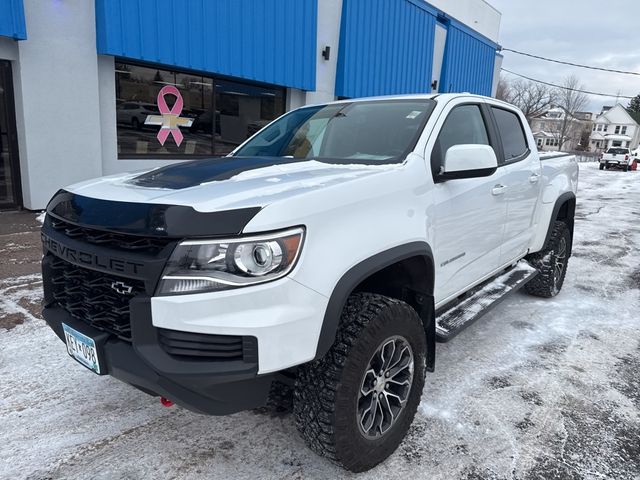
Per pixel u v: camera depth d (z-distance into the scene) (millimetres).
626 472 2387
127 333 2025
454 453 2494
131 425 2650
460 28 18188
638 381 3322
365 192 2221
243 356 1799
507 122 3979
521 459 2463
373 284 2693
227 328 1762
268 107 11375
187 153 9797
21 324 3746
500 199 3496
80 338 2172
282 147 3285
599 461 2465
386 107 3221
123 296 1977
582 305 4852
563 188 4691
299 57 11047
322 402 2043
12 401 2818
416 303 2688
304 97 11914
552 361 3580
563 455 2502
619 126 91625
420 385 2520
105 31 7562
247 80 10484
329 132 3193
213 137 10258
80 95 7684
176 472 2305
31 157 7355
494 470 2377
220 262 1769
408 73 15219
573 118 70625
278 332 1808
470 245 3178
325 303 1935
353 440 2135
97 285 2053
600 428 2750
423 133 2807
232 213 1810
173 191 2072
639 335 4133
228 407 1947
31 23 7000
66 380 3062
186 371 1786
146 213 1893
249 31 9742
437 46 17172
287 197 1926
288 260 1844
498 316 4469
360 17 12711
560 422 2797
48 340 3529
